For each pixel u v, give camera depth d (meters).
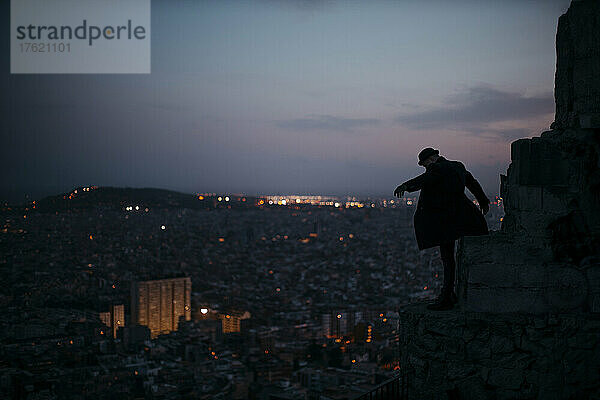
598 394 4.55
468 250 4.92
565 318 4.64
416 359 5.05
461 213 5.09
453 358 4.89
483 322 4.81
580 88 5.05
